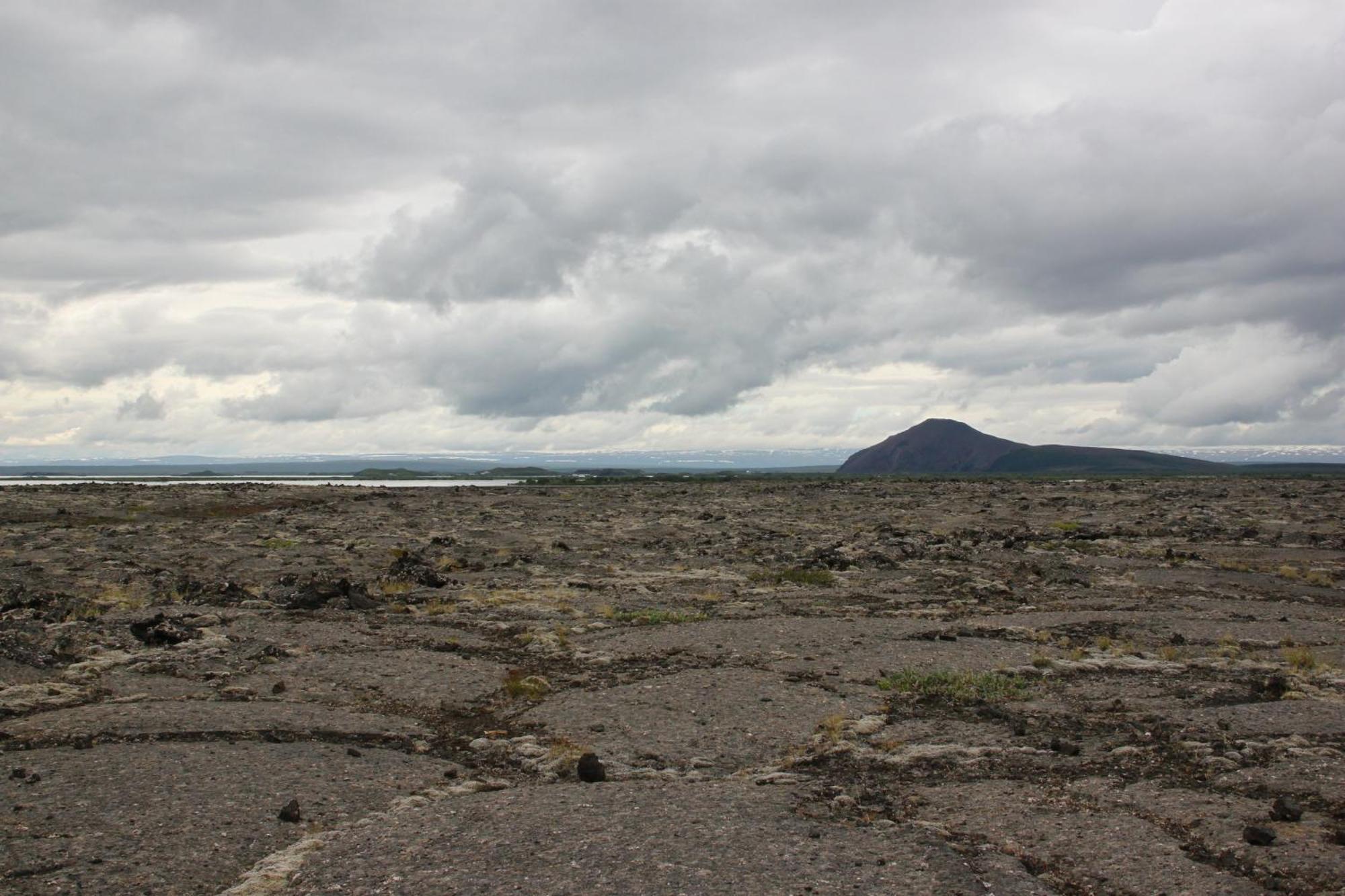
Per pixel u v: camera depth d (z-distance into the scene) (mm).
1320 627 25797
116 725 15156
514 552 45531
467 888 9125
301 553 43719
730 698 17391
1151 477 154750
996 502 76312
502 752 14641
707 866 9672
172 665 20141
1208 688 18594
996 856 10258
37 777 12250
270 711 16406
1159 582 35469
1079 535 51500
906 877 9570
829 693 17906
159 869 9617
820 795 12336
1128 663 20938
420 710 17250
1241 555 43031
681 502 81438
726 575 37438
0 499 73688
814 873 9570
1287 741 14539
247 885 9305
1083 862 10156
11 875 9352
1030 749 14539
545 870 9523
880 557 41219
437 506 74938
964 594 32406
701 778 13250
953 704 17453
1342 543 46562
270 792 12016
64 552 42531
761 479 157375
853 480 149750
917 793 12430
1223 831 10914
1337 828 10938
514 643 23500
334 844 10305
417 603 30125
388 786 12539
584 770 13039
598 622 26422
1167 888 9508
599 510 72625
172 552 43312
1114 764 13766
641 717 16281
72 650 21344
